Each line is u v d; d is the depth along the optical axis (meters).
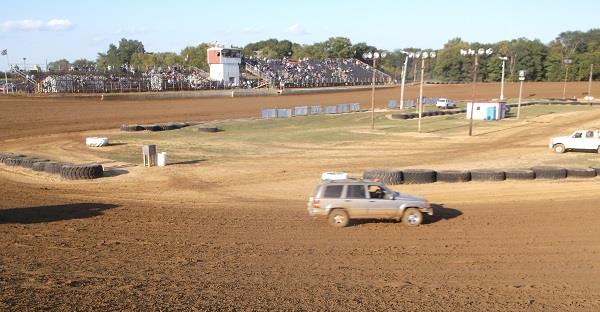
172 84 98.19
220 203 20.88
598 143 33.56
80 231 16.52
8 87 79.31
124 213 18.92
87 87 83.44
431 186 24.12
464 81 169.62
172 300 11.09
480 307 10.95
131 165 29.44
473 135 44.06
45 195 21.95
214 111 67.75
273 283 12.20
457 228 17.08
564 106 79.56
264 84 119.88
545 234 16.31
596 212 18.98
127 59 182.88
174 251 14.56
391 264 13.63
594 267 13.38
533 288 12.01
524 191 22.78
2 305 10.64
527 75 163.25
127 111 62.72
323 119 59.75
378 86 138.75
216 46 116.25
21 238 15.68
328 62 156.38
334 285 12.12
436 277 12.69
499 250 14.77
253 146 37.34
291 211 19.53
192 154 33.44
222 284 12.10
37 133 43.09
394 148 37.03
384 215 17.34
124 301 11.00
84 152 33.88
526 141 40.38
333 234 16.42
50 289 11.60
